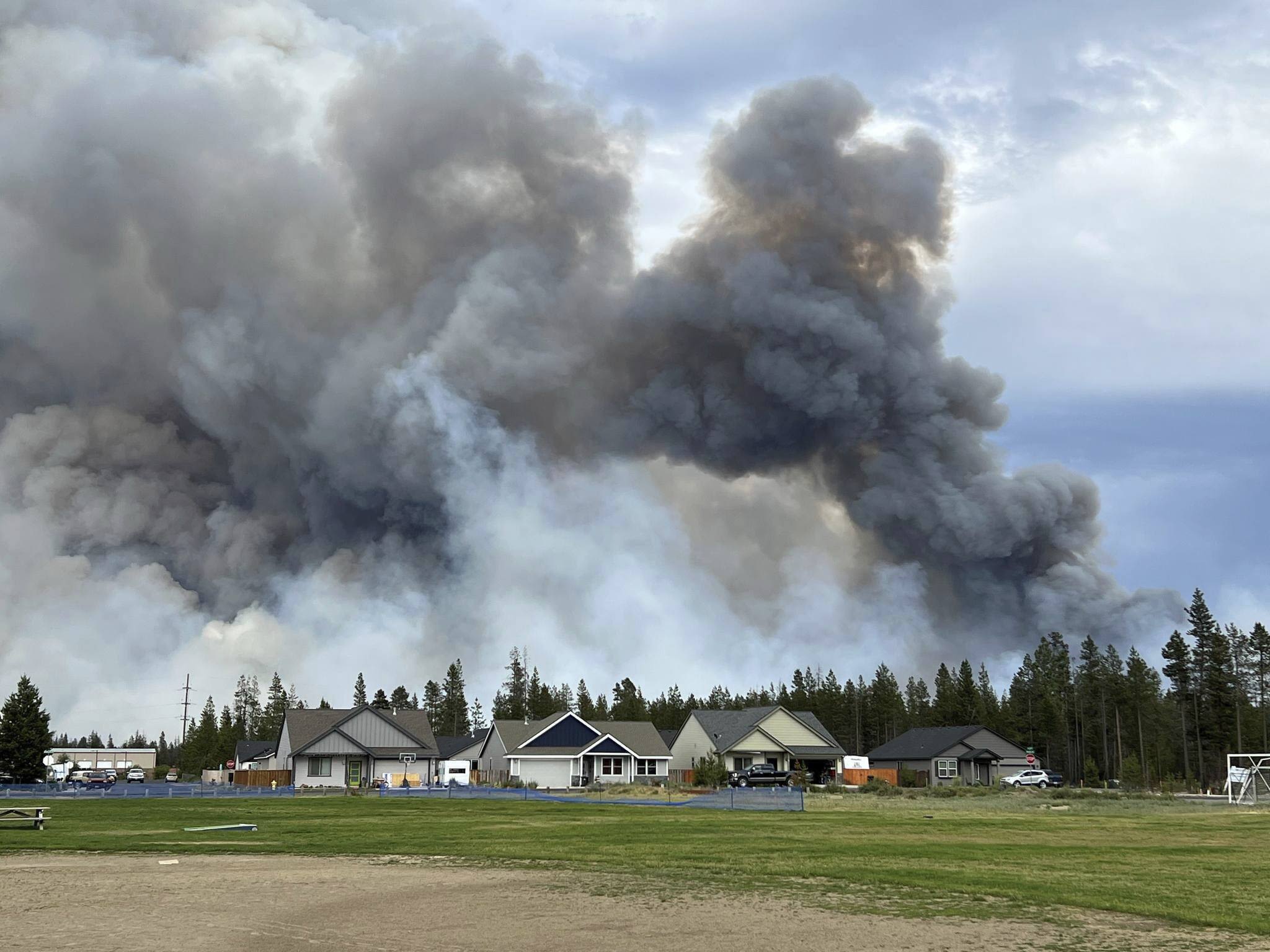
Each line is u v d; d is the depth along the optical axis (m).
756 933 14.28
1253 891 17.94
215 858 23.23
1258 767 55.91
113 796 58.09
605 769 76.25
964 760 80.56
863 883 19.05
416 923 15.09
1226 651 92.69
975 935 14.12
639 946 13.45
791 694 120.31
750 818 37.12
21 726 77.19
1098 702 105.44
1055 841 27.86
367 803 49.50
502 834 29.47
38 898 17.30
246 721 144.00
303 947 13.41
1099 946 13.38
